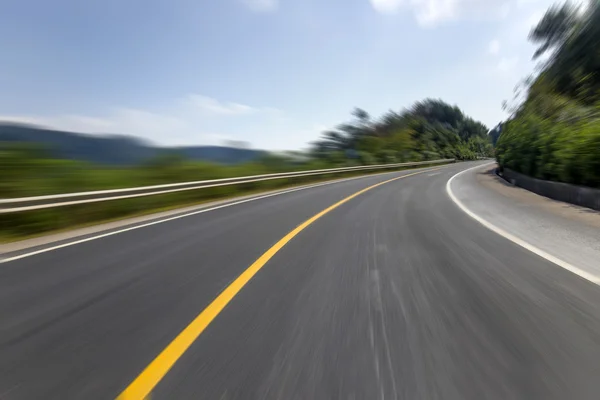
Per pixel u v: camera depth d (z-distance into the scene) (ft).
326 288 12.59
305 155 101.81
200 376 7.50
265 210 33.60
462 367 7.66
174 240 20.98
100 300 11.82
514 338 8.87
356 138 159.02
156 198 39.22
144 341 9.04
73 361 8.17
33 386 7.25
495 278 13.43
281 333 9.32
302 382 7.22
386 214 29.53
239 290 12.53
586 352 8.19
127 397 6.86
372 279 13.51
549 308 10.65
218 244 19.71
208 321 10.11
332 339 8.94
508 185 56.03
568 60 69.82
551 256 16.33
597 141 30.99
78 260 16.84
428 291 12.17
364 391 6.91
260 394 6.88
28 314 10.80
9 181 36.40
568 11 73.36
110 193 30.37
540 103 66.80
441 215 28.55
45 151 40.37
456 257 16.40
